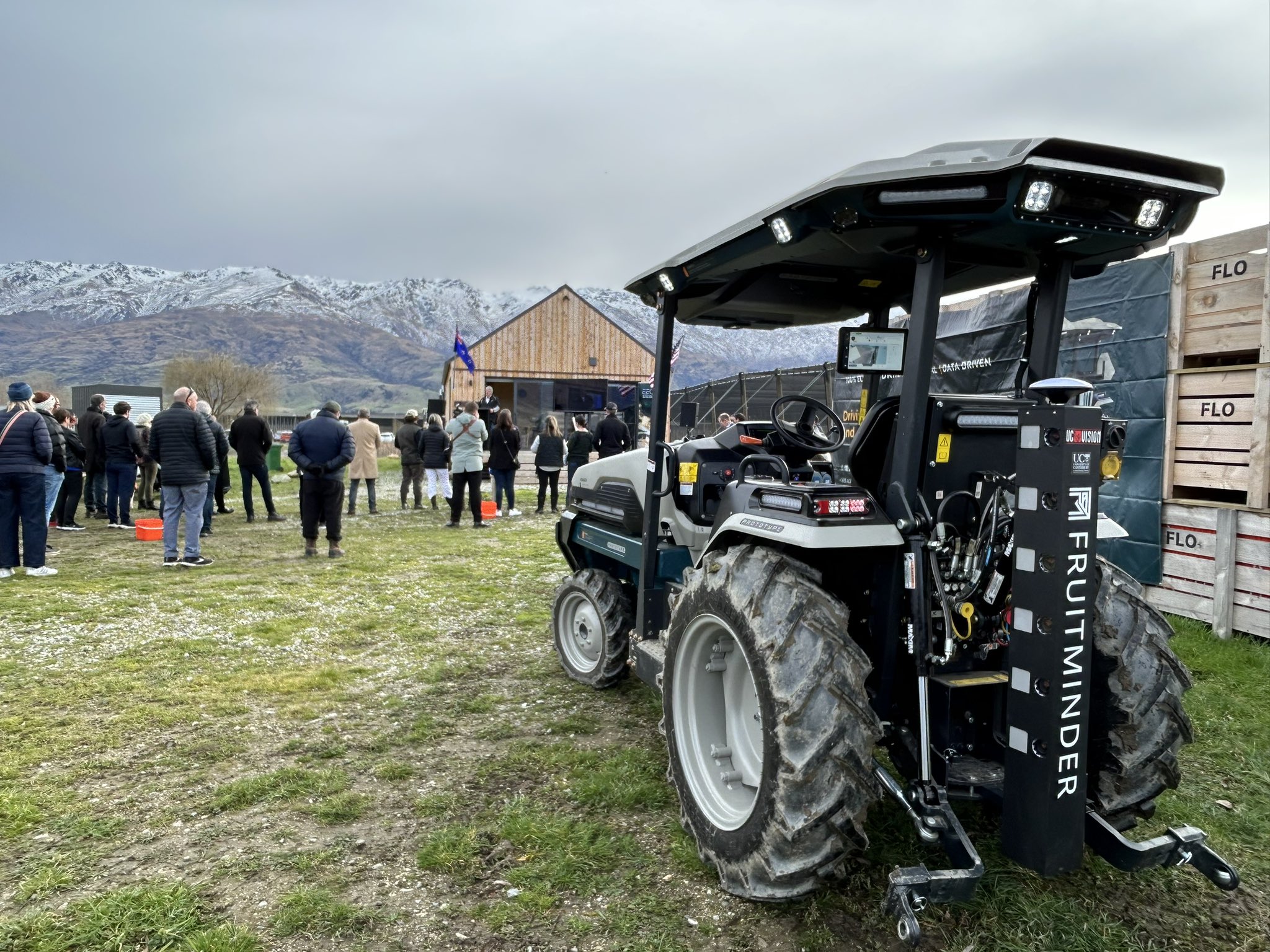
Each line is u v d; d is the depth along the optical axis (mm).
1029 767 2184
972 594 2549
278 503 14547
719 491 3871
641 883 2611
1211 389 5207
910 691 2541
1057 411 2094
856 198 2246
